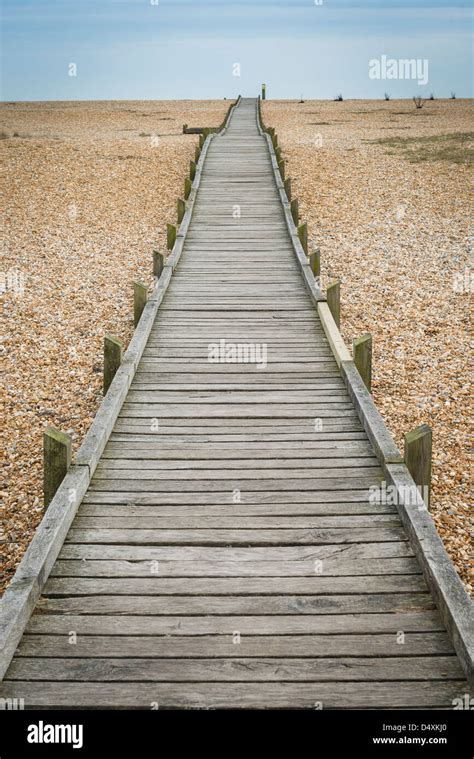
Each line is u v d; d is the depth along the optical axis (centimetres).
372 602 438
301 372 812
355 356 741
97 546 493
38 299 1220
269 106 4997
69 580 457
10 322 1122
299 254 1250
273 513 534
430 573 442
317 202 1859
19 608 404
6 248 1501
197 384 779
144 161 2323
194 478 584
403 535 506
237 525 518
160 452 629
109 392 713
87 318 1145
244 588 451
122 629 414
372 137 2939
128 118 4062
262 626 418
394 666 387
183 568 471
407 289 1264
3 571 589
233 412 710
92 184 2034
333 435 660
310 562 477
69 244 1534
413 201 1864
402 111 4375
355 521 524
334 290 954
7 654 383
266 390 764
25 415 848
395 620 421
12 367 972
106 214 1761
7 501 686
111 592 446
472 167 2228
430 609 432
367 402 695
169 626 417
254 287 1130
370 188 2000
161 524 520
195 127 3231
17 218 1717
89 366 977
